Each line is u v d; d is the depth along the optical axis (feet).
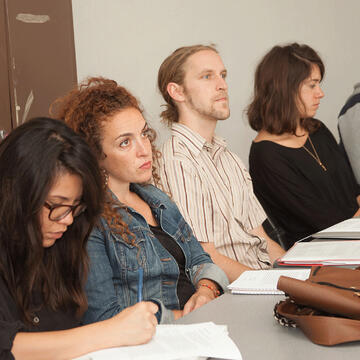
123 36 13.38
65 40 11.83
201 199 7.14
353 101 10.16
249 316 3.94
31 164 3.37
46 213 3.53
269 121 9.18
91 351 3.31
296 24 14.29
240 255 7.38
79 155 3.54
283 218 9.00
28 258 3.55
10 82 11.08
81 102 5.35
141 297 4.91
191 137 7.46
